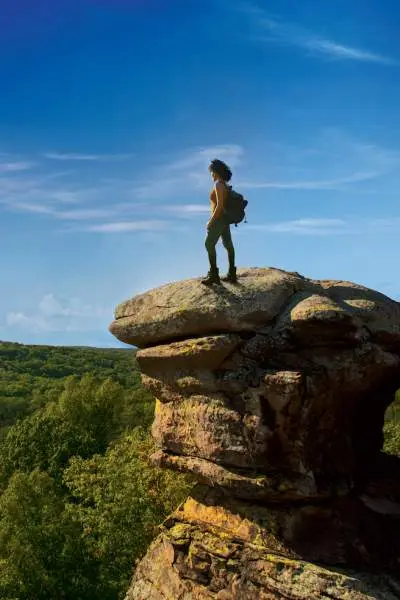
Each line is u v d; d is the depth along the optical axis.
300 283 13.45
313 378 11.83
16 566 27.44
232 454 12.48
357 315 12.83
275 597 11.78
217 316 12.55
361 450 14.12
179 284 13.80
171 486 26.09
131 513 26.25
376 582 11.56
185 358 12.88
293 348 12.34
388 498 13.33
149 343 14.02
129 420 59.72
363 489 13.45
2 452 48.41
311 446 12.21
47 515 30.31
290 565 11.89
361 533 12.53
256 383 12.20
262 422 12.06
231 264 13.27
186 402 13.43
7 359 150.62
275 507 12.77
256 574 12.13
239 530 12.95
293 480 12.09
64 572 28.08
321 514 12.51
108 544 25.98
